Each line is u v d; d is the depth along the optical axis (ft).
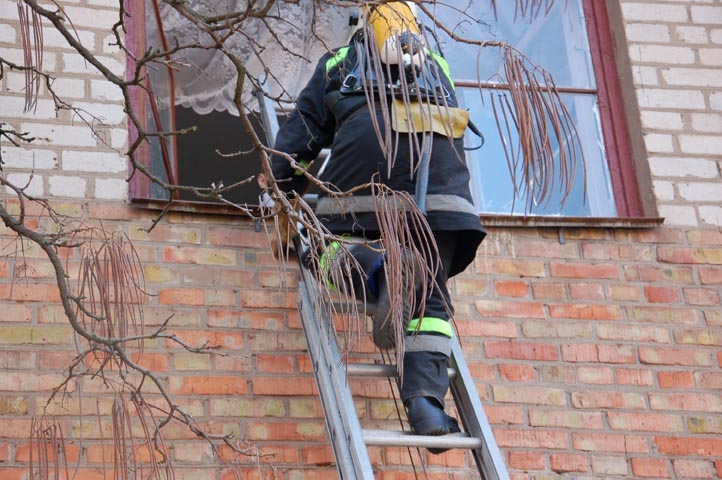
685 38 55.11
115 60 48.57
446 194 37.73
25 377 41.75
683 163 52.24
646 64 54.24
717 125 53.31
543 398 45.50
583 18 55.93
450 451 43.65
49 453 40.57
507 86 26.86
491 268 47.83
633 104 53.52
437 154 38.06
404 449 43.37
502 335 46.52
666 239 50.08
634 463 44.91
